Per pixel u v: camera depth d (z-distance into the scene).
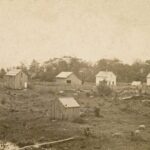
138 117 41.28
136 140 28.98
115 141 28.52
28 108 43.78
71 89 64.69
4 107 42.84
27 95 55.19
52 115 38.56
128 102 51.38
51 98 53.41
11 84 63.44
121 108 46.84
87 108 45.81
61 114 37.91
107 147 26.47
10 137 29.27
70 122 36.81
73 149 25.84
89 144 27.36
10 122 34.91
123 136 30.41
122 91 62.81
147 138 29.88
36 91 61.22
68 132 31.38
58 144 27.31
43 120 37.03
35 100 50.84
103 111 44.38
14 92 57.72
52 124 35.06
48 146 26.55
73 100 39.56
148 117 41.34
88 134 30.42
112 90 62.19
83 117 39.94
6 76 64.88
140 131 32.94
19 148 25.70
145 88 66.19
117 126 35.28
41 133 30.86
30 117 38.09
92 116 40.75
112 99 54.69
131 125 36.12
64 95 57.50
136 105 48.75
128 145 27.22
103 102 51.94
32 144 27.27
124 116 41.75
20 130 31.80
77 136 29.78
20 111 41.34
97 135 30.47
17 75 63.75
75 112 38.41
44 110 42.91
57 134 30.52
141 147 26.64
